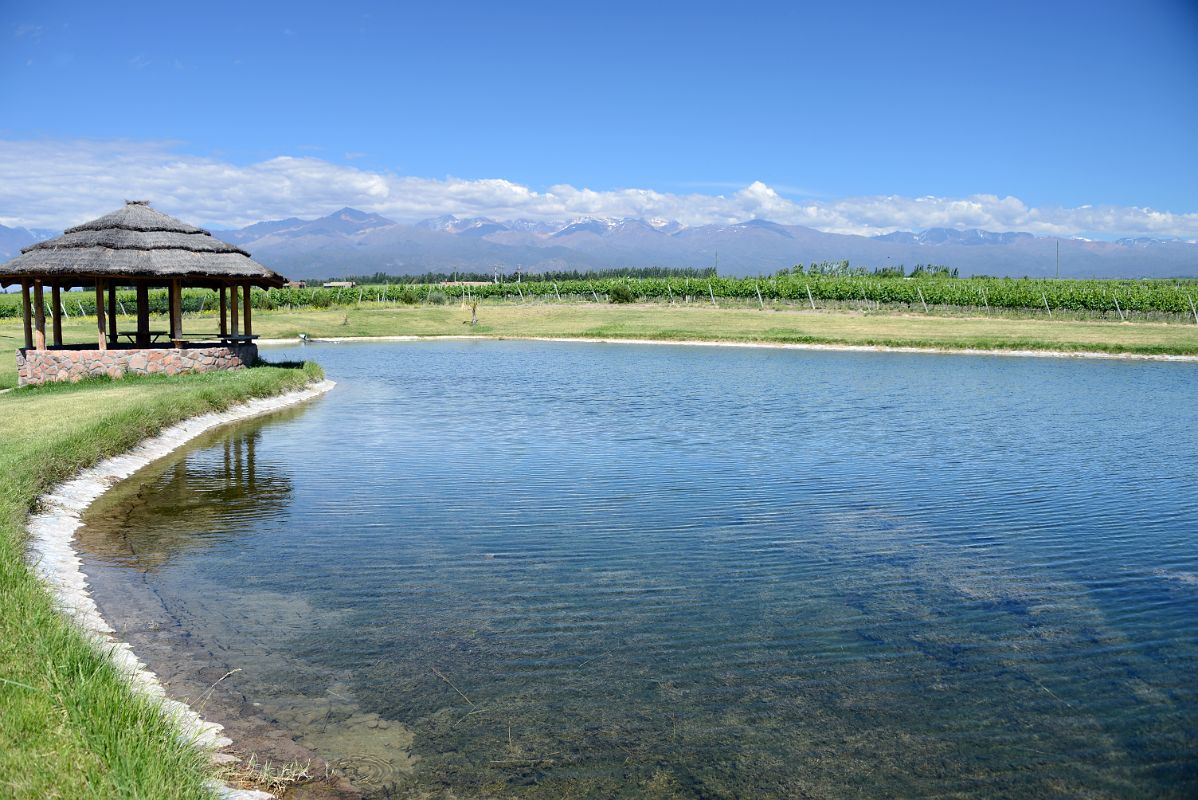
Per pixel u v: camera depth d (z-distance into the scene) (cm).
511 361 3700
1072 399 2466
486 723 634
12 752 486
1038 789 564
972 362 3619
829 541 1098
